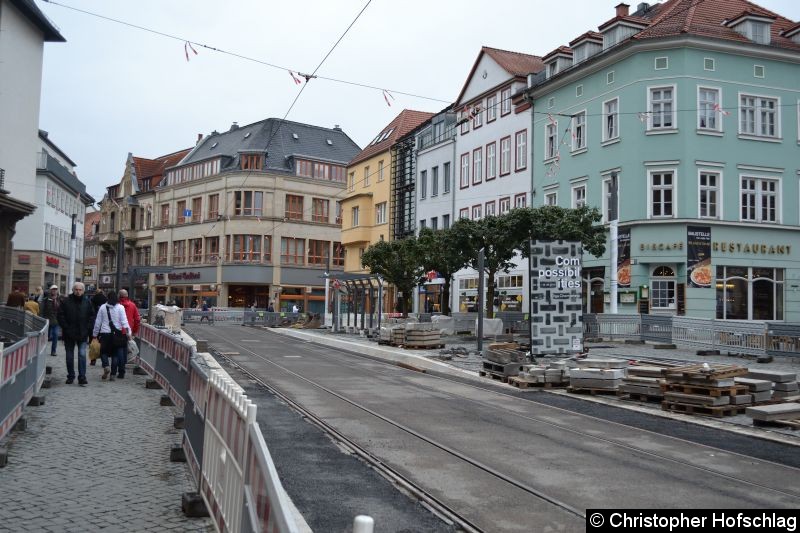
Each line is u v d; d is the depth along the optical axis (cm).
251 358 2206
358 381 1627
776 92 3189
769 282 3119
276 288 6775
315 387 1498
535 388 1520
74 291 1388
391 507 639
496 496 675
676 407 1210
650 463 819
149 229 8094
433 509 634
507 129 3962
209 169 7194
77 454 798
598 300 3297
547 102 3653
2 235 3556
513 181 3891
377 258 3353
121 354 1508
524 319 3128
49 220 5662
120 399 1209
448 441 934
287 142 7188
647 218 3053
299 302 6925
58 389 1312
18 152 3700
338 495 674
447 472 766
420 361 2064
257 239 6812
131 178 8500
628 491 694
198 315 5497
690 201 3016
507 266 2972
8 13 3562
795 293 3138
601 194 3281
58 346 2292
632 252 3083
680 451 889
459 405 1268
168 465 758
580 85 3434
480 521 597
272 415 1126
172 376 1120
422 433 985
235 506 450
